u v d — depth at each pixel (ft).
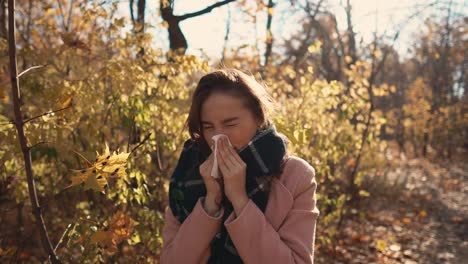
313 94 15.20
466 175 44.06
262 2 21.35
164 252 5.23
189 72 11.57
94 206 12.06
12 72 5.82
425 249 20.38
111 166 5.73
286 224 4.96
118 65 10.68
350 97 18.48
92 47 12.69
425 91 66.59
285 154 5.13
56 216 12.44
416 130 56.59
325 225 16.92
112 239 7.28
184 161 5.49
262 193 4.94
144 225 10.24
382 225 23.40
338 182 20.51
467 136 62.85
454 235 22.93
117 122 11.55
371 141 18.88
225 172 4.74
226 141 4.74
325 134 15.87
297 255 4.81
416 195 31.04
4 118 7.79
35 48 12.44
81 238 7.79
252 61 19.16
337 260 17.56
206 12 16.70
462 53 68.13
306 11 36.65
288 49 36.14
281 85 16.47
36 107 12.03
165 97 12.00
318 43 16.35
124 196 10.46
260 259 4.65
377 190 28.99
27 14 15.21
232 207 5.02
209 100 4.81
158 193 12.42
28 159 6.15
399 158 52.65
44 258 11.74
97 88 11.13
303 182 5.08
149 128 11.26
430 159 56.03
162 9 16.55
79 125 10.55
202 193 5.22
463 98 74.95
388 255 18.99
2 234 12.29
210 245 5.05
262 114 4.94
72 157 10.17
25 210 13.58
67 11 15.35
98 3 12.48
